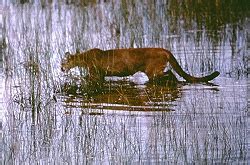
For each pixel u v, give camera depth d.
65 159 18.97
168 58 27.78
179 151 19.22
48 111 23.23
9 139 20.72
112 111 23.61
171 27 39.00
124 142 19.95
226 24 39.97
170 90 26.44
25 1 49.69
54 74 28.77
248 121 21.97
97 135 20.69
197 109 23.50
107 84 27.73
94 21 41.22
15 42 35.53
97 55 28.30
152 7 43.03
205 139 19.48
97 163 18.66
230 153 19.09
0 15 44.59
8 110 23.88
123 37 36.50
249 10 41.88
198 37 36.38
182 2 43.19
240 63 30.28
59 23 41.50
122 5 43.47
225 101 24.45
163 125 21.41
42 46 33.62
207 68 29.70
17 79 28.34
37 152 19.64
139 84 27.66
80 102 25.03
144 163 18.52
